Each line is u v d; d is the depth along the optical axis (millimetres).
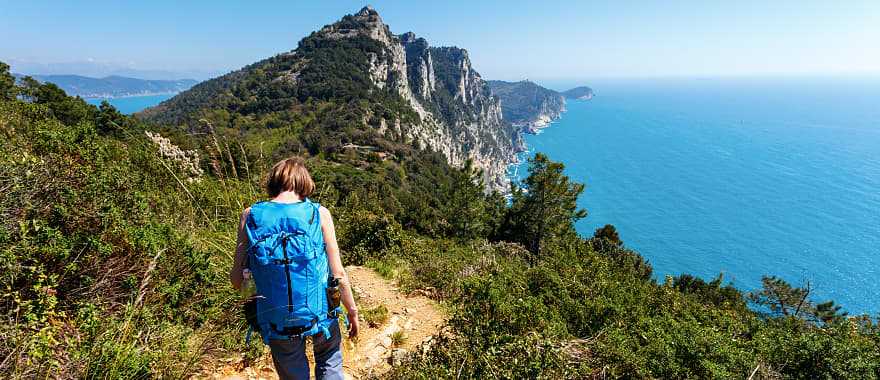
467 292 5664
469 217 36688
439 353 3939
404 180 87375
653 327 7258
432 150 134375
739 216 153250
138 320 3025
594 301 8141
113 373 2486
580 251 24156
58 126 6555
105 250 3316
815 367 6973
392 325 5168
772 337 9367
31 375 2293
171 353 3078
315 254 2221
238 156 4781
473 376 3562
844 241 125625
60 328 2590
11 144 4598
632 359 5102
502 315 4582
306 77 137000
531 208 34125
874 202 165750
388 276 7723
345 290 2406
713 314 13844
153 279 3537
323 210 2430
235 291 4047
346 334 4570
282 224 2201
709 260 113375
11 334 2266
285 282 2133
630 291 12406
